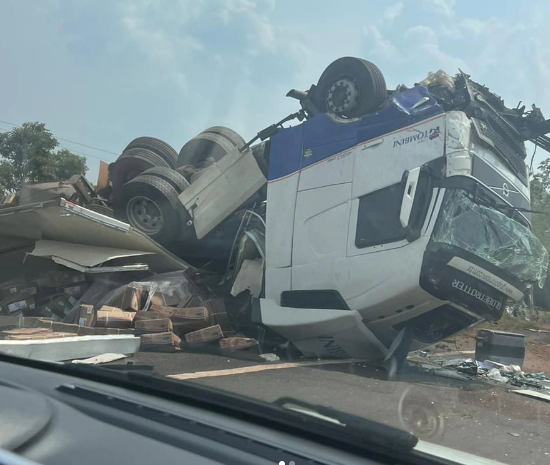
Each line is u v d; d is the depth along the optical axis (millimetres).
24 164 8977
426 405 4230
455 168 6922
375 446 2148
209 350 7797
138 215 9750
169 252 9500
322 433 2240
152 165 10250
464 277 6871
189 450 2107
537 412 4891
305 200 8102
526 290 7621
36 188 9445
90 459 1916
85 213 8648
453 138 6988
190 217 9508
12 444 1851
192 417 2471
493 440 3459
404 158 7262
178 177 9641
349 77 8000
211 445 2170
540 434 3777
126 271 9367
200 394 2600
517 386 7078
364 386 5145
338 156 7879
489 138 7379
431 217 6918
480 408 4625
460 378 7078
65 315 9164
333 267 7633
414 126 7281
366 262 7328
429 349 9844
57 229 9523
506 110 8070
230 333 8812
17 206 9109
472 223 7023
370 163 7535
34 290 9469
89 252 9617
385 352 7730
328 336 7668
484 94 7859
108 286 9414
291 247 8141
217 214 9453
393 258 7090
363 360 7719
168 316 8305
